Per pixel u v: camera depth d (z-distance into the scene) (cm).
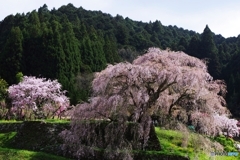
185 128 1267
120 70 1238
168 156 1148
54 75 3512
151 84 1327
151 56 1357
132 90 1268
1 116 2245
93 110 1210
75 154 1169
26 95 2214
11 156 1080
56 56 3634
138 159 1145
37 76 3566
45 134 1355
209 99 1399
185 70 1243
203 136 1290
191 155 1254
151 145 1246
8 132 1611
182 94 1373
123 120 1205
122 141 1160
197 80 1226
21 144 1346
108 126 1195
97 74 1344
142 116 1237
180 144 1386
